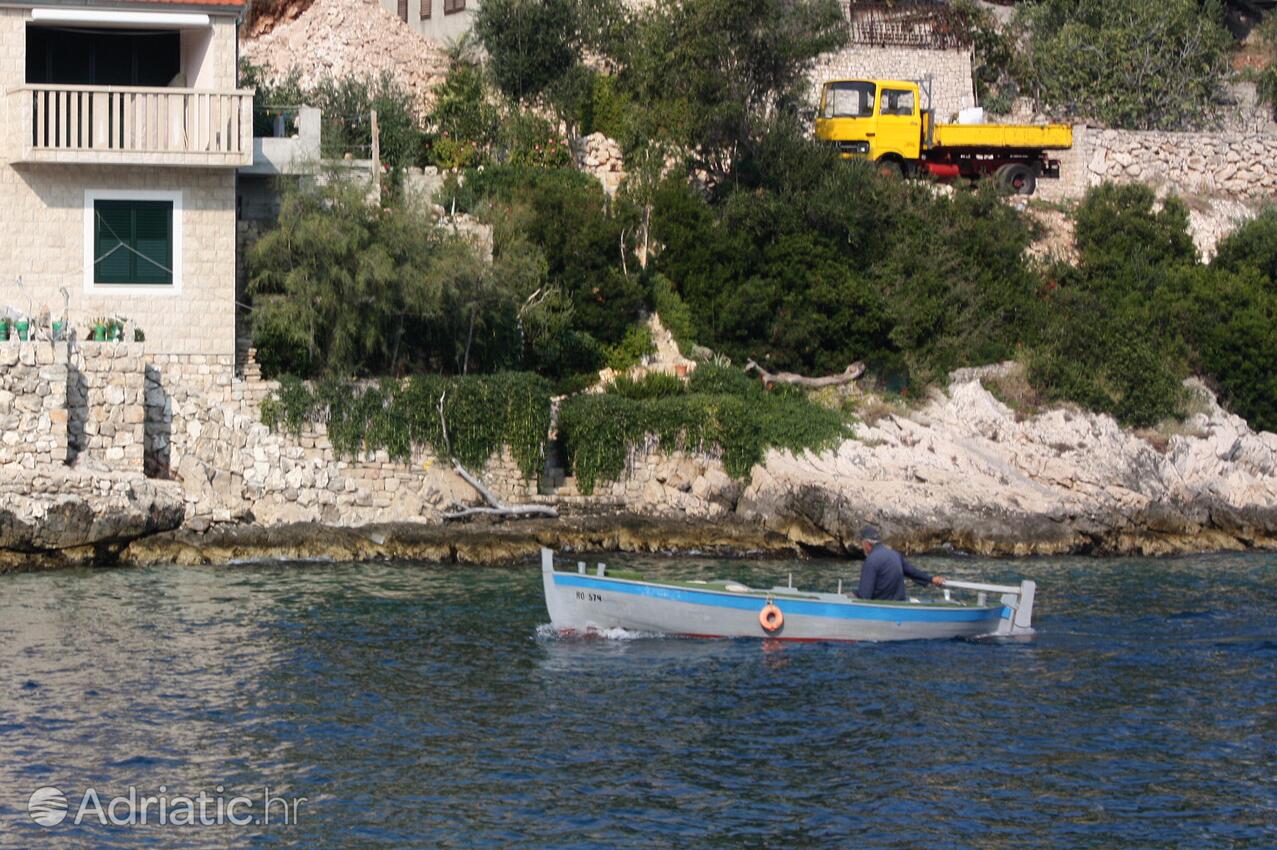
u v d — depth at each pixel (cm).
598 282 6019
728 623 3947
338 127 5997
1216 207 7825
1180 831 2719
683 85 6775
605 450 5397
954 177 7388
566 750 3052
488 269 5400
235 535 4853
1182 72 8675
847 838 2661
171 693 3350
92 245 5084
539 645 3822
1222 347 6662
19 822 2680
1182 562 5375
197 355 5134
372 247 5153
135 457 4881
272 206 5472
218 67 5147
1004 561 5281
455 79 6881
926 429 5866
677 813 2752
